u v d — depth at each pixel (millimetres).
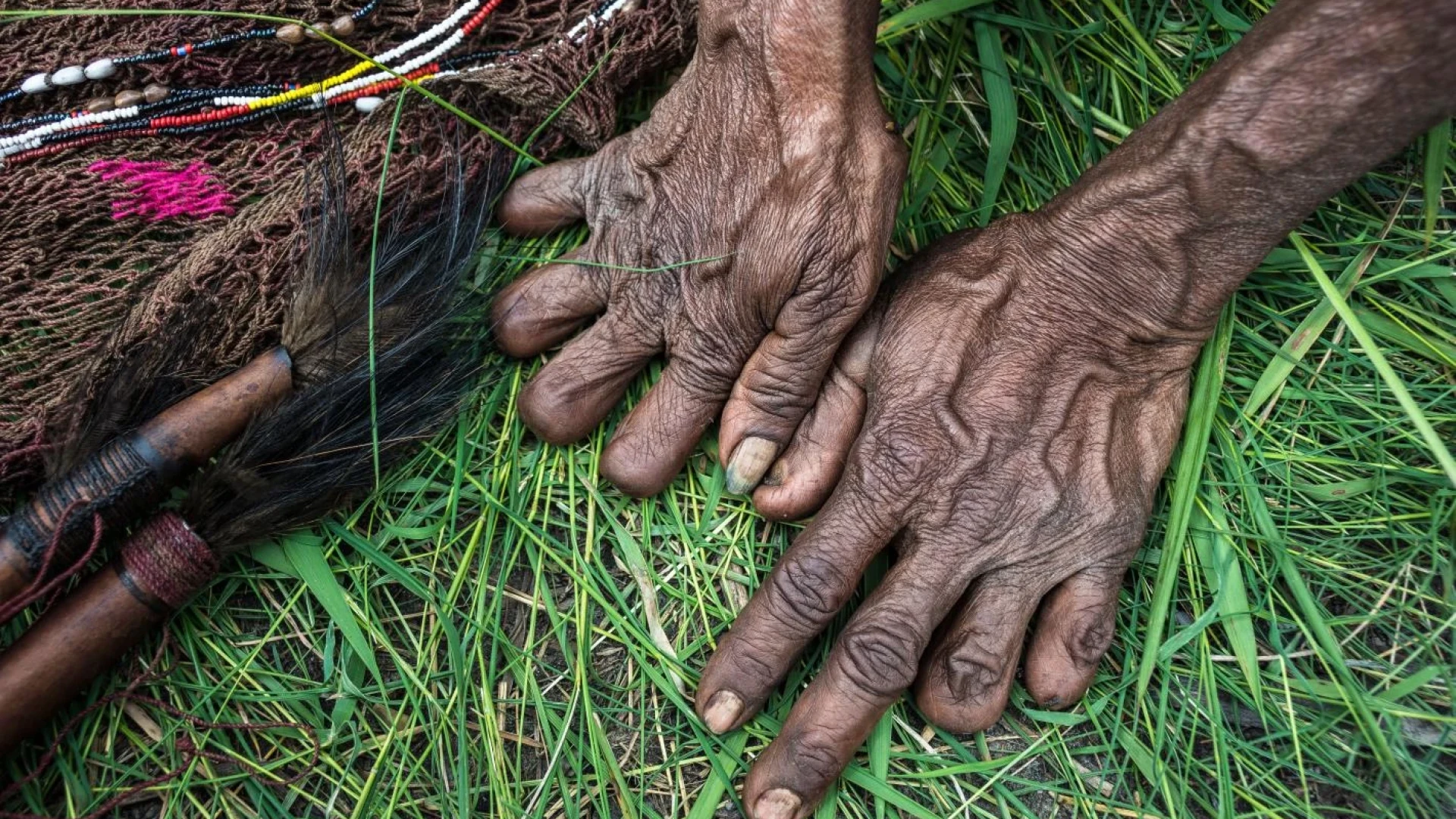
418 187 423
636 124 458
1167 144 364
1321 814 416
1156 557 427
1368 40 322
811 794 388
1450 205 449
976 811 413
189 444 387
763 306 394
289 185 413
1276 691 421
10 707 370
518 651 418
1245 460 436
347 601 414
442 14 429
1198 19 457
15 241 403
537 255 443
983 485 392
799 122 374
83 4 411
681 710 412
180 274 403
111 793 398
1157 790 414
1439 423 435
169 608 390
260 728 402
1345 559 430
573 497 426
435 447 428
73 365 404
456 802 408
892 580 395
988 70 448
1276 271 442
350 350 406
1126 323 393
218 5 416
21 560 379
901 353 400
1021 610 399
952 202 457
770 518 417
